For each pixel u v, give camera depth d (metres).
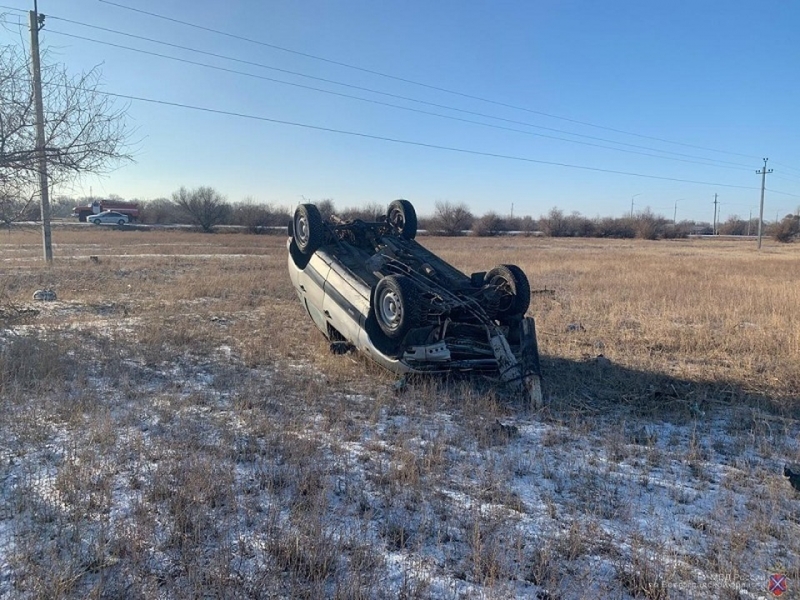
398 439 5.93
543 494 4.93
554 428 6.54
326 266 9.35
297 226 10.05
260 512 4.38
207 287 17.53
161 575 3.58
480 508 4.59
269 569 3.64
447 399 7.30
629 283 20.89
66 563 3.57
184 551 3.77
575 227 83.25
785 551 4.17
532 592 3.60
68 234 52.12
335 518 4.35
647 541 4.22
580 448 6.00
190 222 74.69
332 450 5.58
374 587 3.53
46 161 9.50
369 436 6.12
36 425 5.85
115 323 11.55
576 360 9.66
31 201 10.20
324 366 8.73
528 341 7.57
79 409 6.33
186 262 27.23
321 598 3.38
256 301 15.73
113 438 5.54
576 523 4.37
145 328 10.74
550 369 9.05
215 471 4.89
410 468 5.13
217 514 4.28
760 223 62.59
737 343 11.02
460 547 4.06
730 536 4.28
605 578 3.79
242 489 4.71
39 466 5.00
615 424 6.78
